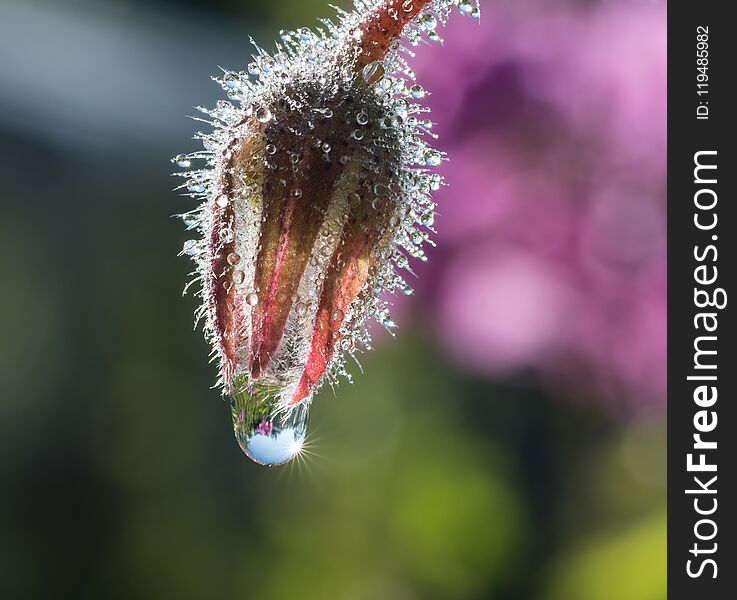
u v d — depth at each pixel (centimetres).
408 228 11
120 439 24
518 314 15
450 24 16
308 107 11
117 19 31
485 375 16
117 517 23
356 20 11
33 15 29
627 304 15
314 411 21
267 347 11
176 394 24
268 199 11
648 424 16
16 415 24
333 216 11
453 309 15
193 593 21
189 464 23
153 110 29
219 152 11
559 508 17
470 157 15
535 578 17
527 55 15
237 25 30
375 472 20
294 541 21
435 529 19
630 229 15
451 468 19
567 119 15
